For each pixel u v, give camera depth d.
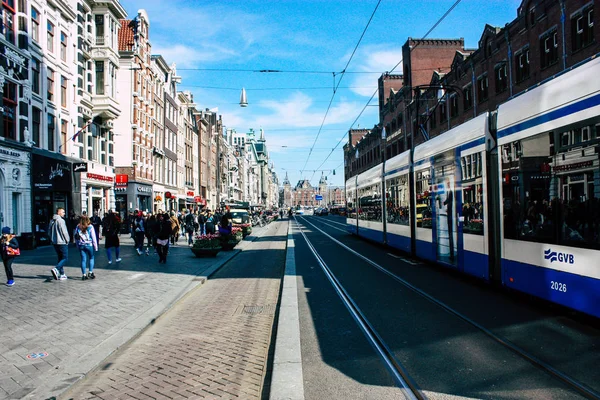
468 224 9.79
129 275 12.38
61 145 23.33
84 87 26.42
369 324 6.84
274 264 15.49
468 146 9.77
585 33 19.23
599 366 4.76
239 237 23.97
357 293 9.38
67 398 4.42
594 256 5.62
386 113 54.38
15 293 9.65
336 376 4.75
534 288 7.04
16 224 19.62
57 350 5.75
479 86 29.36
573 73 6.26
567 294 6.19
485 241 8.92
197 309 8.52
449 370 4.81
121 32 34.25
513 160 7.73
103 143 29.50
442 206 11.50
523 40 23.88
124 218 32.66
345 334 6.37
